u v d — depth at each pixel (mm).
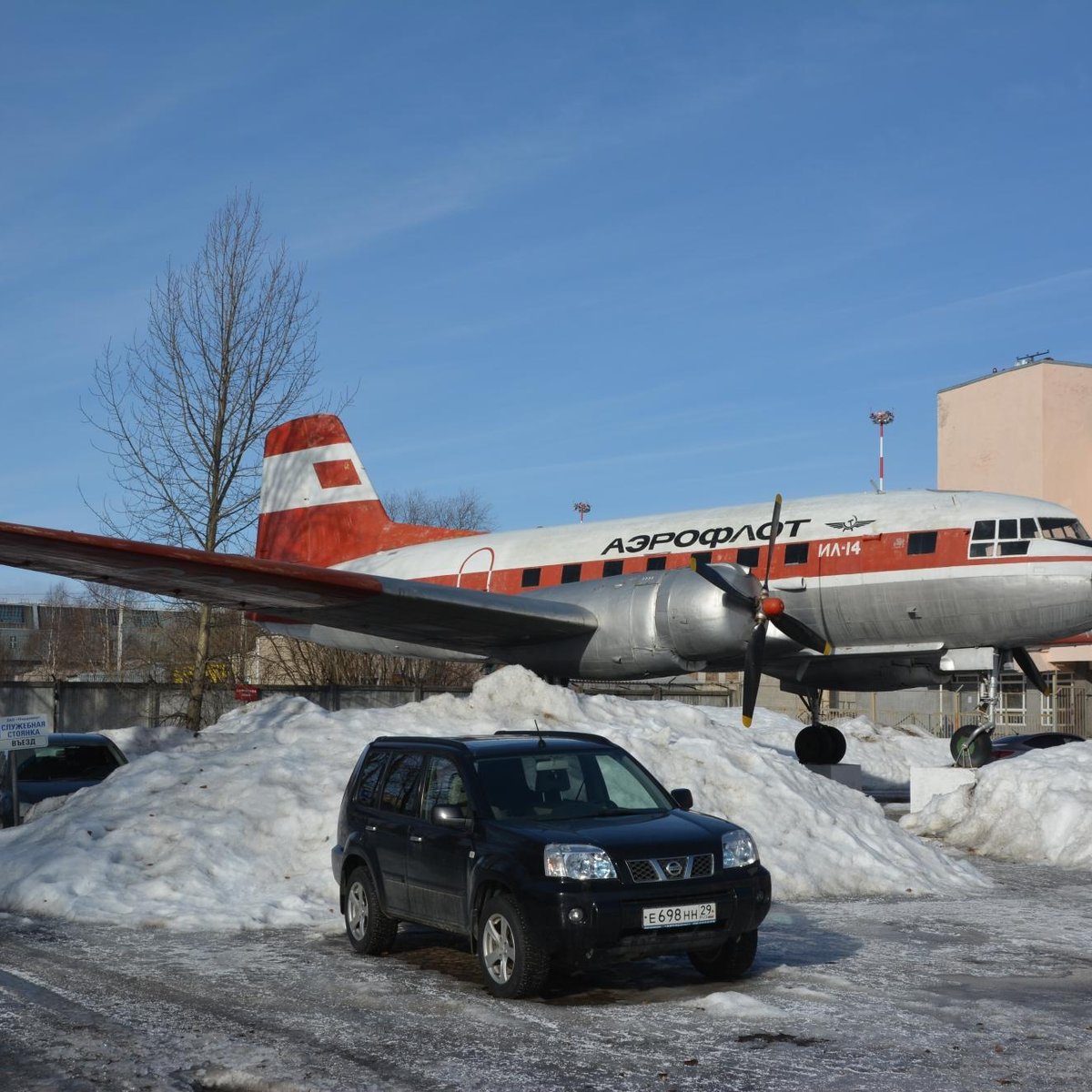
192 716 24250
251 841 10664
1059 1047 5855
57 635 67500
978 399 39125
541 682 14594
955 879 12008
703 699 40531
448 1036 6066
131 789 11469
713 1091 5148
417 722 13242
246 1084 5289
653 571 18062
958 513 17625
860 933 9094
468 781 7566
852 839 12000
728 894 6926
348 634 24156
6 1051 5773
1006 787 15117
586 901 6547
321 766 11719
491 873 6910
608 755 8156
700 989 7129
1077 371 37500
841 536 18344
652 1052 5762
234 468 24125
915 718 40594
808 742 20312
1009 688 39281
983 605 17219
